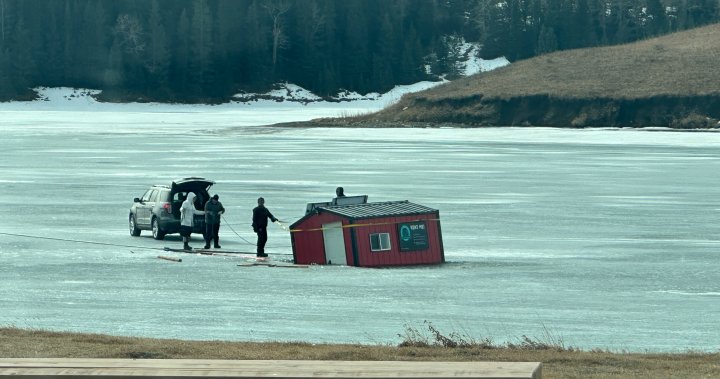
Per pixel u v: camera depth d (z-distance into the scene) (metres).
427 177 183.62
